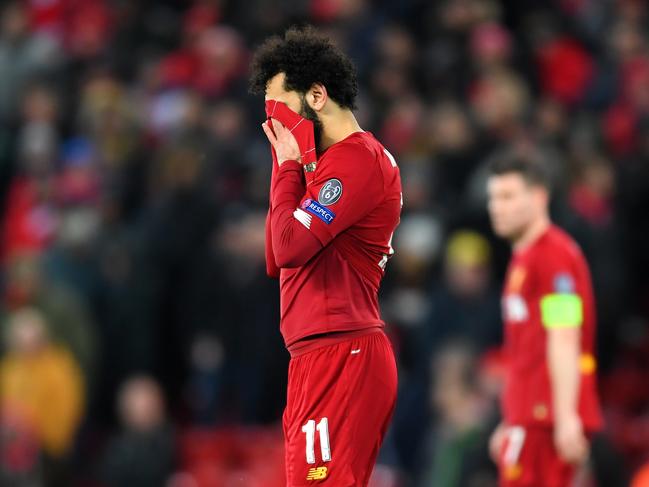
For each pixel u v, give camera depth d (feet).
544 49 163.73
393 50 155.74
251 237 128.88
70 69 158.51
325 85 58.54
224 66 151.94
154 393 123.34
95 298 129.29
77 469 128.47
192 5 173.27
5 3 171.94
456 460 107.76
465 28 157.58
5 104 155.33
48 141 149.79
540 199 81.92
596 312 130.00
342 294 58.90
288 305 59.88
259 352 127.75
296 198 58.29
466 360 110.32
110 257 130.41
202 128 138.00
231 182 138.10
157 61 163.22
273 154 60.03
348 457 58.39
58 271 128.47
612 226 134.10
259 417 128.98
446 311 122.31
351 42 156.97
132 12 167.84
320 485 58.39
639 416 135.44
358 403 58.70
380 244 59.82
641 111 154.92
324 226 57.36
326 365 58.70
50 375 123.44
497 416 107.14
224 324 128.57
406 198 133.90
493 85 149.69
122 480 120.57
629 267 143.95
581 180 137.28
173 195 131.54
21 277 125.39
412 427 120.98
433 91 154.51
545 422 79.82
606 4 172.86
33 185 144.15
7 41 160.45
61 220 136.98
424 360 121.80
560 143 143.64
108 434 130.21
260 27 157.58
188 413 132.98
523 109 148.97
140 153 143.02
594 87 158.92
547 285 80.02
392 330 126.00
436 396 115.14
